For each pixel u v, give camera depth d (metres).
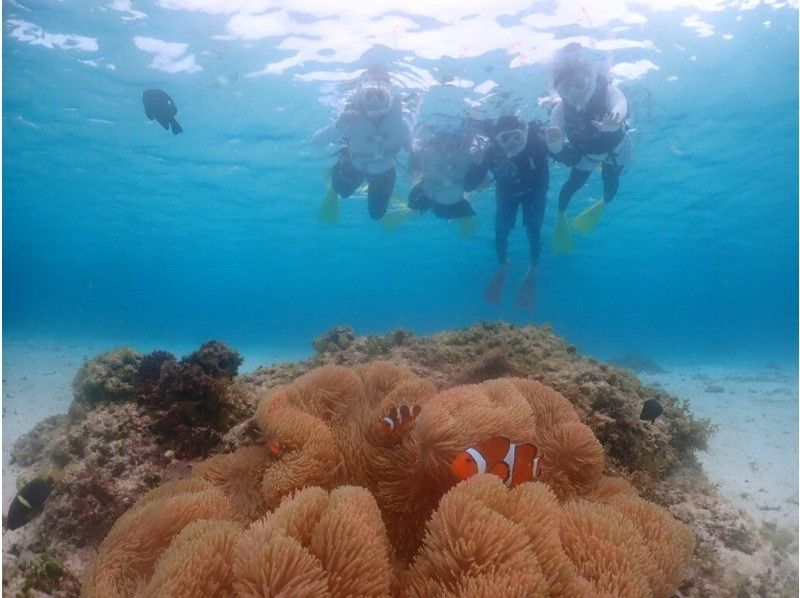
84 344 22.50
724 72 12.62
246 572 1.84
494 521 2.01
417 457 2.64
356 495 2.18
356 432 2.96
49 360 15.21
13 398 9.35
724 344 40.19
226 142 17.56
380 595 1.87
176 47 12.15
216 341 5.88
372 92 9.56
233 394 4.95
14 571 2.96
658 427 4.84
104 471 4.12
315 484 2.71
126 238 37.50
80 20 11.50
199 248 40.16
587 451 2.99
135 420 4.60
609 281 50.84
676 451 5.07
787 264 42.44
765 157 18.59
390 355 5.59
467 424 2.54
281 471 2.73
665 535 2.57
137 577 2.29
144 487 4.10
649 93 13.23
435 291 70.31
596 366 5.48
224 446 3.97
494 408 2.72
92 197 26.38
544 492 2.26
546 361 5.20
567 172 16.89
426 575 2.01
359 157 10.34
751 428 9.01
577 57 8.72
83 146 19.05
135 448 4.39
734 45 11.52
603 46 11.02
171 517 2.46
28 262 56.38
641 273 44.97
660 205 23.39
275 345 29.66
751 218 27.22
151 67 13.01
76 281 74.31
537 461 2.48
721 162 18.69
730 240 32.53
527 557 1.94
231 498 2.92
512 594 1.81
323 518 2.03
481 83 11.64
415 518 2.62
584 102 9.07
